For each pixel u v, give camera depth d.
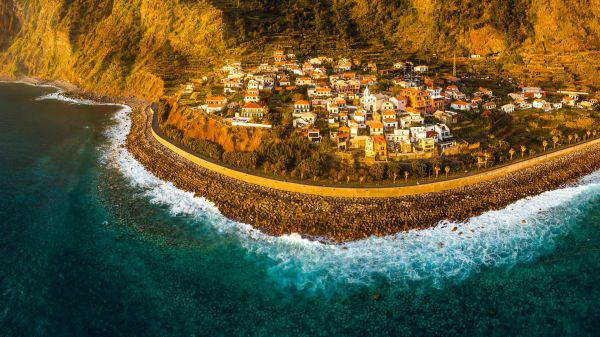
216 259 87.12
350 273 82.25
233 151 126.25
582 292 75.69
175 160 131.88
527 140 128.38
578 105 149.75
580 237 90.88
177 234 95.88
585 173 117.25
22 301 75.56
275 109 138.25
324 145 117.12
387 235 93.25
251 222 99.81
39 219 101.56
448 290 77.19
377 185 104.25
